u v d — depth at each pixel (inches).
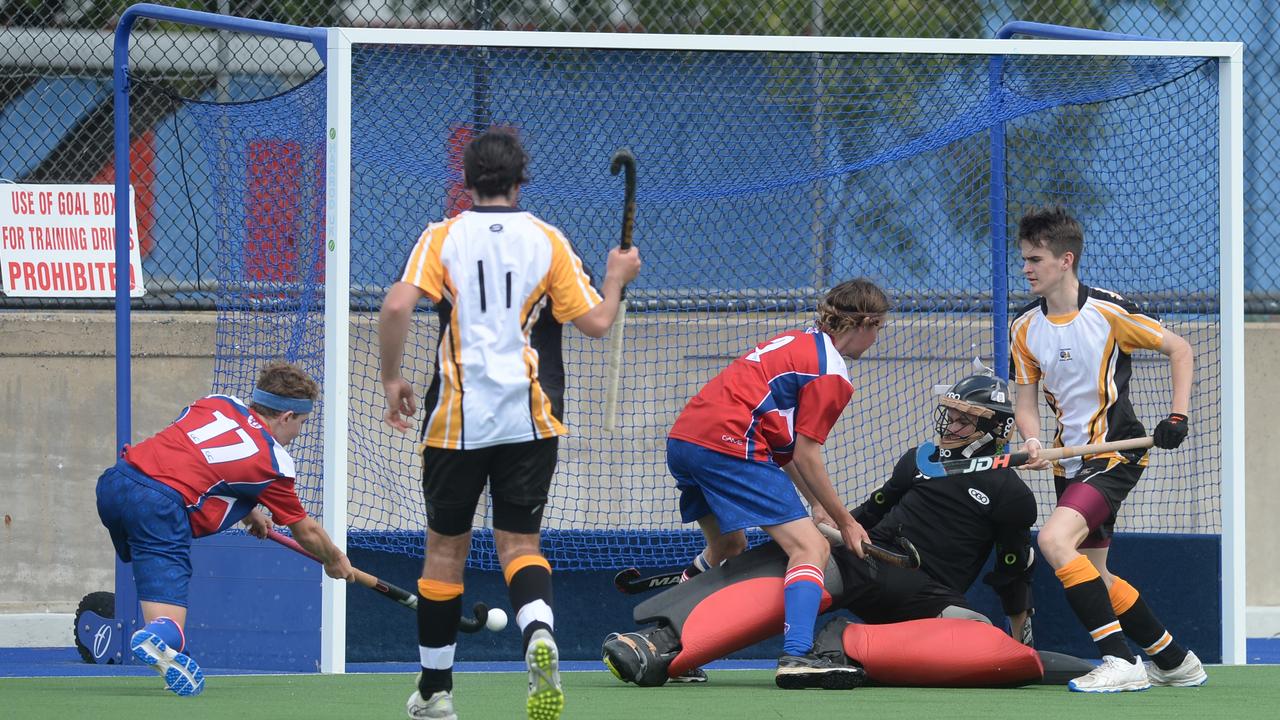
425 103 933.2
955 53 863.1
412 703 535.8
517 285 509.0
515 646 902.4
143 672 820.0
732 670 839.1
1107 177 1042.7
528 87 965.8
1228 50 876.0
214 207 1081.4
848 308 714.8
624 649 700.0
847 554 752.3
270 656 828.0
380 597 884.6
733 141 1004.6
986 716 591.2
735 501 708.0
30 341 1080.8
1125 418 739.4
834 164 999.0
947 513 749.3
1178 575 898.7
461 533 519.8
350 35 802.2
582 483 1072.8
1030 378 767.1
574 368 1074.7
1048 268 738.2
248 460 685.3
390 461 995.9
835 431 1095.0
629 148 1000.9
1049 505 1064.8
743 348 1095.0
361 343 1024.9
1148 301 1008.9
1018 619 792.9
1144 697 671.1
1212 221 914.1
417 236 1031.6
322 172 880.9
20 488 1075.9
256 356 940.0
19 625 1043.9
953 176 1091.9
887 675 706.2
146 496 672.4
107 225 1087.0
